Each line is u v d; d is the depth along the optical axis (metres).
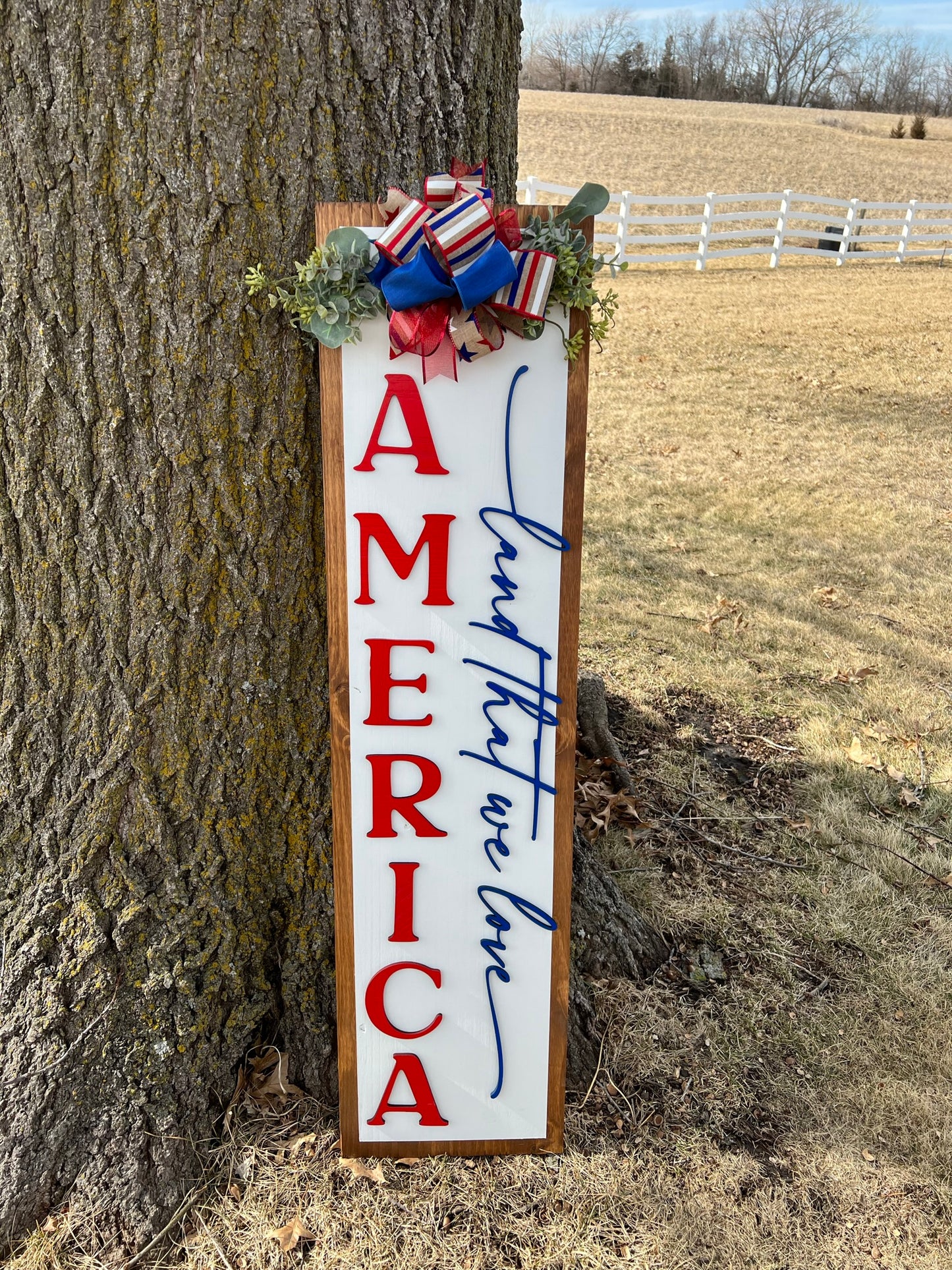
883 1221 2.08
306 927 2.16
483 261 1.61
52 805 1.96
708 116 39.34
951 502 6.44
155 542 1.84
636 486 6.61
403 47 1.77
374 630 1.88
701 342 10.64
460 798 1.98
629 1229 2.02
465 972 2.07
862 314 12.06
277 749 2.03
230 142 1.66
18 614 1.88
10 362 1.74
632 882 2.92
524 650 1.92
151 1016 1.99
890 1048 2.46
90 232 1.67
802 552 5.59
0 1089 1.93
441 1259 1.93
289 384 1.82
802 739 3.78
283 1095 2.16
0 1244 1.89
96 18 1.57
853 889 3.00
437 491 1.82
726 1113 2.28
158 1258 1.90
